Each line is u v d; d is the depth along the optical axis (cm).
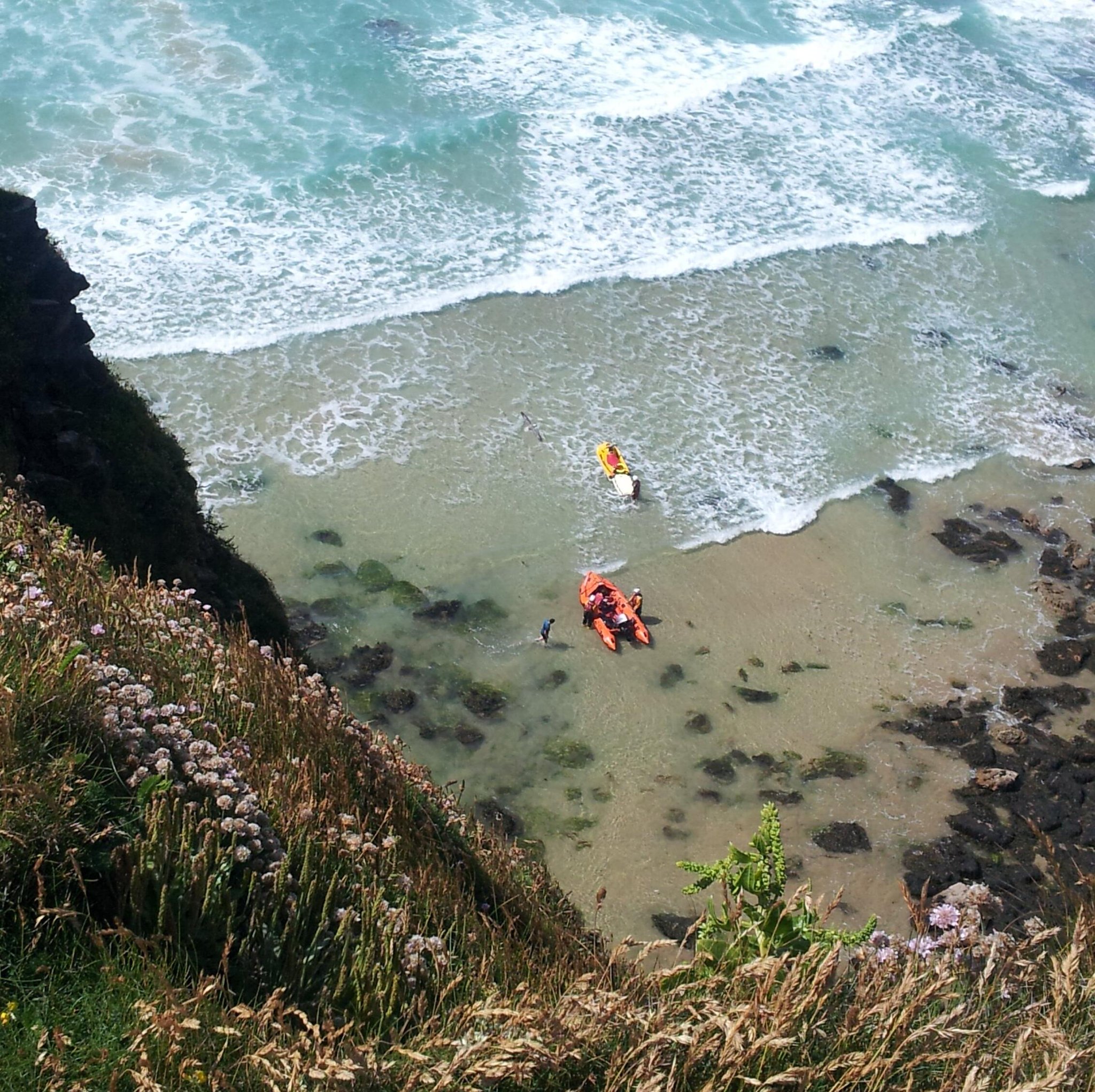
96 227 2948
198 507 1741
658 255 3228
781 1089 476
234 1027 483
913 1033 466
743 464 2612
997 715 2102
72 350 1586
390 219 3169
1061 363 3116
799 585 2348
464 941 651
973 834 1853
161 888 538
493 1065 458
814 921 598
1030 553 2495
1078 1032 517
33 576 764
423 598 2194
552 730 1988
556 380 2755
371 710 1970
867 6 4794
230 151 3288
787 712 2070
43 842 524
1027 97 4384
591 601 2177
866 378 2930
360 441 2506
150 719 652
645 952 586
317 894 607
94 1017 466
